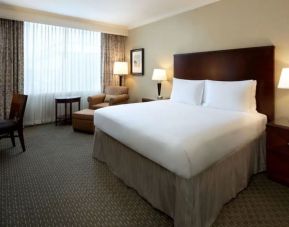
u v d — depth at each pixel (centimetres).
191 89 352
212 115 254
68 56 517
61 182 245
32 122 490
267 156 249
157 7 409
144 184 211
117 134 237
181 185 165
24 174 262
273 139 240
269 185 238
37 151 337
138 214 191
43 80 491
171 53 451
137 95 563
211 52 359
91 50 547
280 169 238
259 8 302
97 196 218
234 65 329
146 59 523
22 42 445
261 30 302
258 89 304
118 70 550
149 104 339
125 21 515
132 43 565
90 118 425
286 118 277
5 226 173
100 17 482
